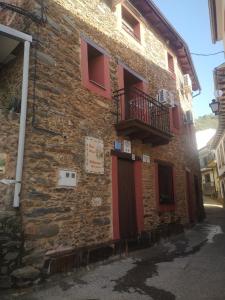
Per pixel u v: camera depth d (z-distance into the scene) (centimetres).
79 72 658
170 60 1264
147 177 866
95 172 647
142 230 789
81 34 693
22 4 605
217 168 2756
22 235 470
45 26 591
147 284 491
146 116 876
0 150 491
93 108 680
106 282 500
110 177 700
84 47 691
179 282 501
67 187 568
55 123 569
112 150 721
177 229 1027
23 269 452
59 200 546
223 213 1828
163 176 991
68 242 548
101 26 779
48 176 533
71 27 664
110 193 690
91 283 493
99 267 588
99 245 620
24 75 523
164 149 1020
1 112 508
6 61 606
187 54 1341
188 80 1396
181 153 1200
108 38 800
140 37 983
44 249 499
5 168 489
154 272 561
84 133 638
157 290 463
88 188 622
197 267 593
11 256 448
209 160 3206
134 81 939
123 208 741
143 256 697
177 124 1216
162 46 1161
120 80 812
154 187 895
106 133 711
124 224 733
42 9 589
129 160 802
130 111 823
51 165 544
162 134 847
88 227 604
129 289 468
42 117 545
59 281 498
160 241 877
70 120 606
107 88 745
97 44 745
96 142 668
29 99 529
